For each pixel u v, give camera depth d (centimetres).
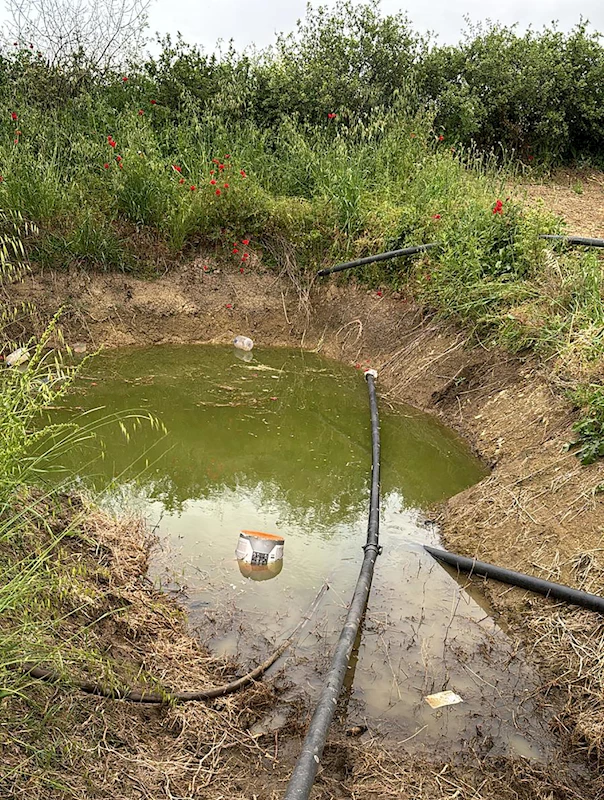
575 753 306
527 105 1223
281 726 309
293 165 976
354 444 619
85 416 628
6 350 718
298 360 805
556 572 404
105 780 257
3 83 1005
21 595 275
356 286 842
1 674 248
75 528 398
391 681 342
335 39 1188
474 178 978
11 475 309
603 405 483
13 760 246
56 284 800
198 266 871
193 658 342
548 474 484
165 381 726
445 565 441
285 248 881
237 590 402
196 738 293
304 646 360
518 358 637
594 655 346
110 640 333
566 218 921
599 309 589
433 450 604
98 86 1058
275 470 570
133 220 873
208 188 880
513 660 361
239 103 1066
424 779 285
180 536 456
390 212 866
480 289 689
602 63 1227
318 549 454
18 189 804
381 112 1078
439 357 707
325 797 272
